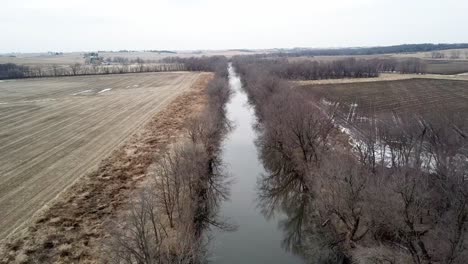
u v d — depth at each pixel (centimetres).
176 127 5750
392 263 2247
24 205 3200
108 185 3653
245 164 4859
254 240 3166
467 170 2866
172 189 3303
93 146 4872
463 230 2214
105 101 8256
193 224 3108
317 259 2862
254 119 6900
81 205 3241
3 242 2653
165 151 4588
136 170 4028
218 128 5250
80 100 8488
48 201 3275
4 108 7588
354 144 4631
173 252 2470
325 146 3978
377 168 3300
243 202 3869
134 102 8000
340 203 2688
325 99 7894
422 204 2558
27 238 2714
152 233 2678
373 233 2619
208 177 4134
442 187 2672
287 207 3816
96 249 2636
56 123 6178
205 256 2859
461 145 3603
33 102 8319
